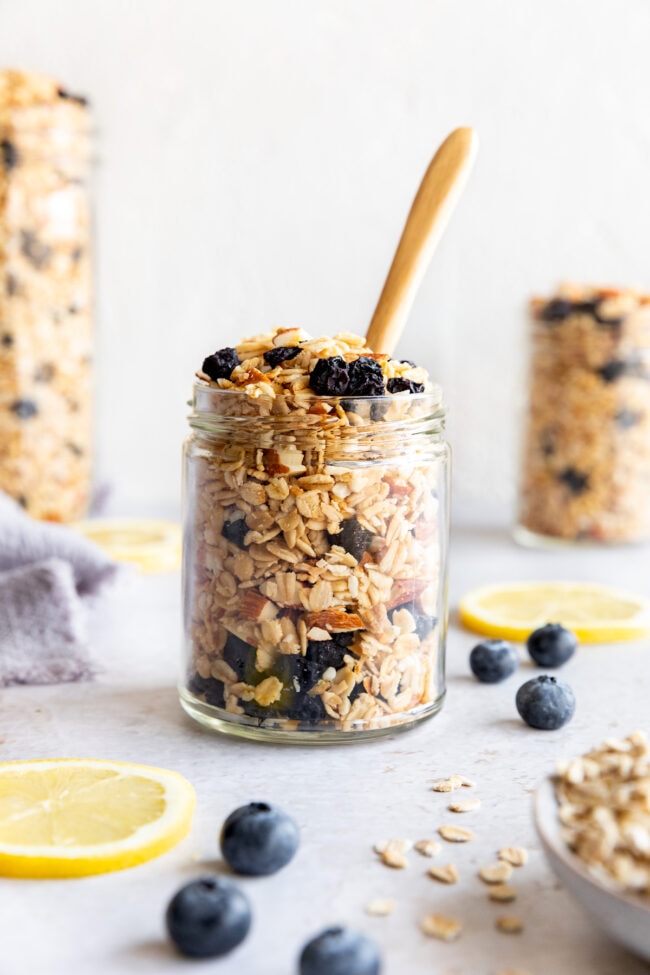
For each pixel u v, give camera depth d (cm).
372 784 41
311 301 77
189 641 45
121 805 38
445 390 77
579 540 69
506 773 42
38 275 66
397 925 34
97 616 57
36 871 36
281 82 75
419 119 75
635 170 75
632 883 32
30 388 67
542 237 76
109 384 78
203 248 77
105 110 76
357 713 43
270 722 43
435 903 35
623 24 74
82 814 38
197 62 75
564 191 75
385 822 39
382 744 44
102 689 49
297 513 42
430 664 44
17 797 39
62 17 75
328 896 35
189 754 43
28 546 57
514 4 74
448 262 76
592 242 76
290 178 76
